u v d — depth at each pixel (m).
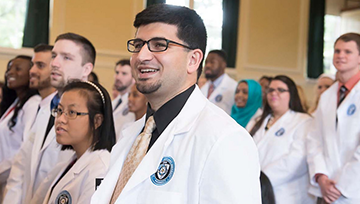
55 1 6.31
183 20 1.24
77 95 1.88
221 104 4.52
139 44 1.25
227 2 7.44
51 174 2.04
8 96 3.18
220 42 7.56
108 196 1.29
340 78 3.08
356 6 8.08
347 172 2.78
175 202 1.12
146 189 1.17
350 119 2.93
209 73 4.62
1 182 2.85
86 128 1.88
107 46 6.61
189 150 1.15
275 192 3.09
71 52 2.48
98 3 6.57
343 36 3.05
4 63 6.18
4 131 2.89
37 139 2.37
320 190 2.95
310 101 7.59
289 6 7.82
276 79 3.40
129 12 6.73
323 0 7.88
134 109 3.38
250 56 7.57
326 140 3.01
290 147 3.21
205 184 1.10
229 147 1.11
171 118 1.26
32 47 6.25
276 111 3.38
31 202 2.04
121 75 4.36
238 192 1.08
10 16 6.45
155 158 1.18
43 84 2.71
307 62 7.90
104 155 1.80
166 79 1.22
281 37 7.77
